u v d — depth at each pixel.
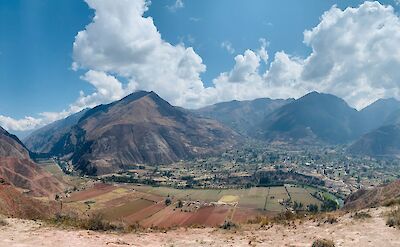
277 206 168.88
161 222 136.25
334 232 23.09
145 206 174.62
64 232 22.89
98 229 24.92
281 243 21.45
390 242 19.70
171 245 21.12
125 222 28.03
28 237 21.05
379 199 50.66
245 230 26.06
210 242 21.97
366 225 24.08
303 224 27.02
